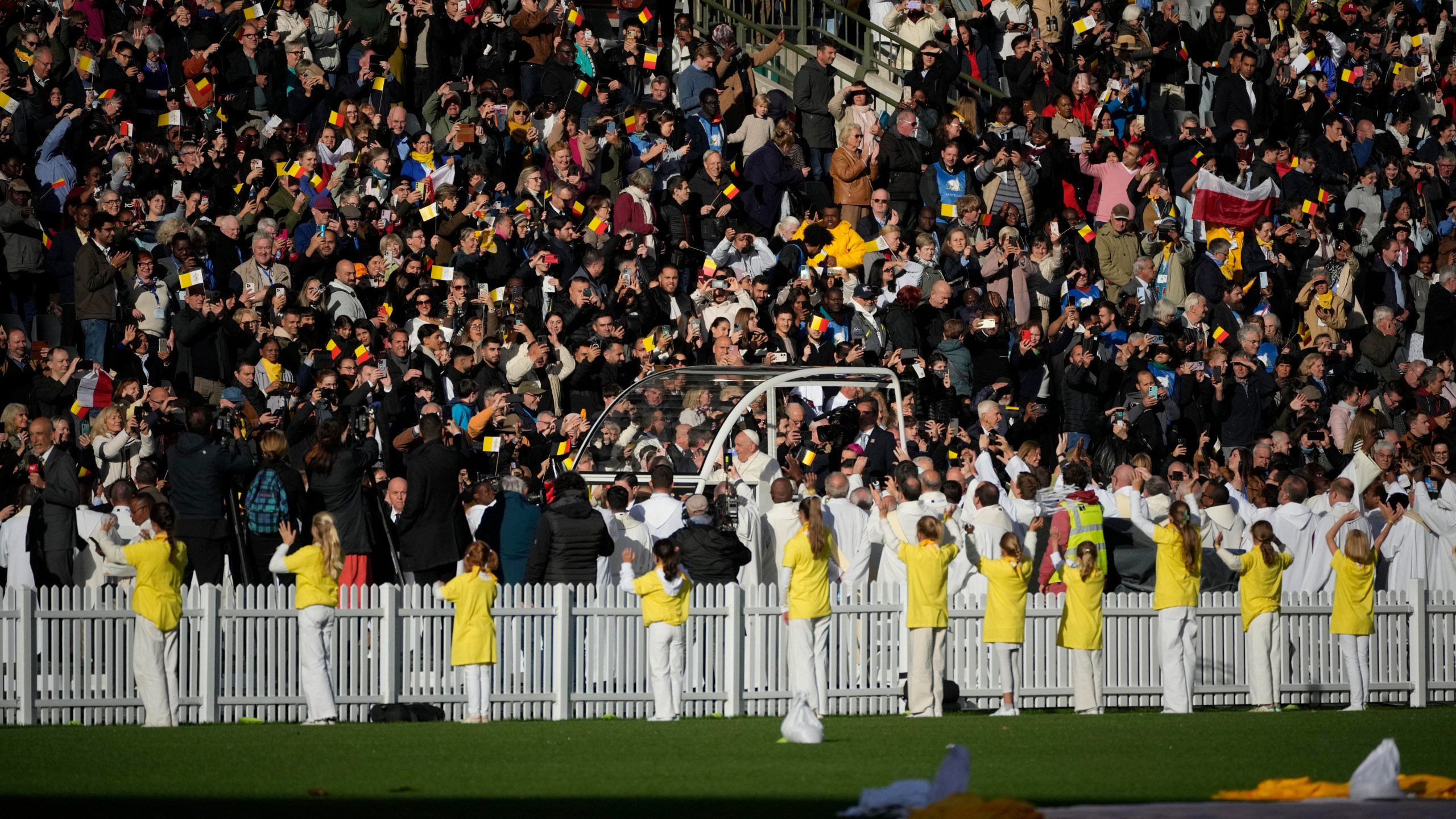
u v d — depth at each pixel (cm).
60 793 4309
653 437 8031
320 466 6788
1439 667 7644
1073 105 11375
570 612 6388
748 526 7288
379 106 9738
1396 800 4116
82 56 8919
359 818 3912
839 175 10381
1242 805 4041
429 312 8388
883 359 8988
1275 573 7006
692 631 6481
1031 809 3759
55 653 5981
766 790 4412
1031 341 9531
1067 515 7069
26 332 8262
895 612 6800
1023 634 6612
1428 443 9850
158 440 7312
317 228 8756
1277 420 9944
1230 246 10650
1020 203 10494
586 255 8925
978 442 8688
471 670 6100
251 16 9669
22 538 6744
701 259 9888
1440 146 12638
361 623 6241
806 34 12188
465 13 10200
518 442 7844
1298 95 12119
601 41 11256
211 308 7900
